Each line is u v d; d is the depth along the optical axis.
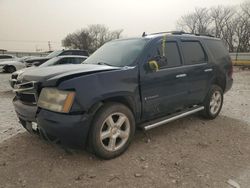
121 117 3.62
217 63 5.46
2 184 3.01
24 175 3.19
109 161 3.52
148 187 2.94
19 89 3.59
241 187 2.96
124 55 4.15
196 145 4.11
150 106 4.04
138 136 4.43
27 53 51.09
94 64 4.18
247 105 7.11
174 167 3.38
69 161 3.52
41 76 3.36
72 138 3.21
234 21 59.47
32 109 3.44
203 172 3.26
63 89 3.12
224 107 6.83
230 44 61.03
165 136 4.47
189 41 4.96
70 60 10.77
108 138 3.55
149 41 4.20
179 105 4.63
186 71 4.61
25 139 4.30
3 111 6.39
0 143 4.17
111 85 3.44
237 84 12.45
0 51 50.19
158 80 4.08
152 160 3.56
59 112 3.14
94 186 2.96
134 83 3.75
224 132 4.74
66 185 2.98
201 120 5.44
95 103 3.29
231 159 3.64
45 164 3.45
